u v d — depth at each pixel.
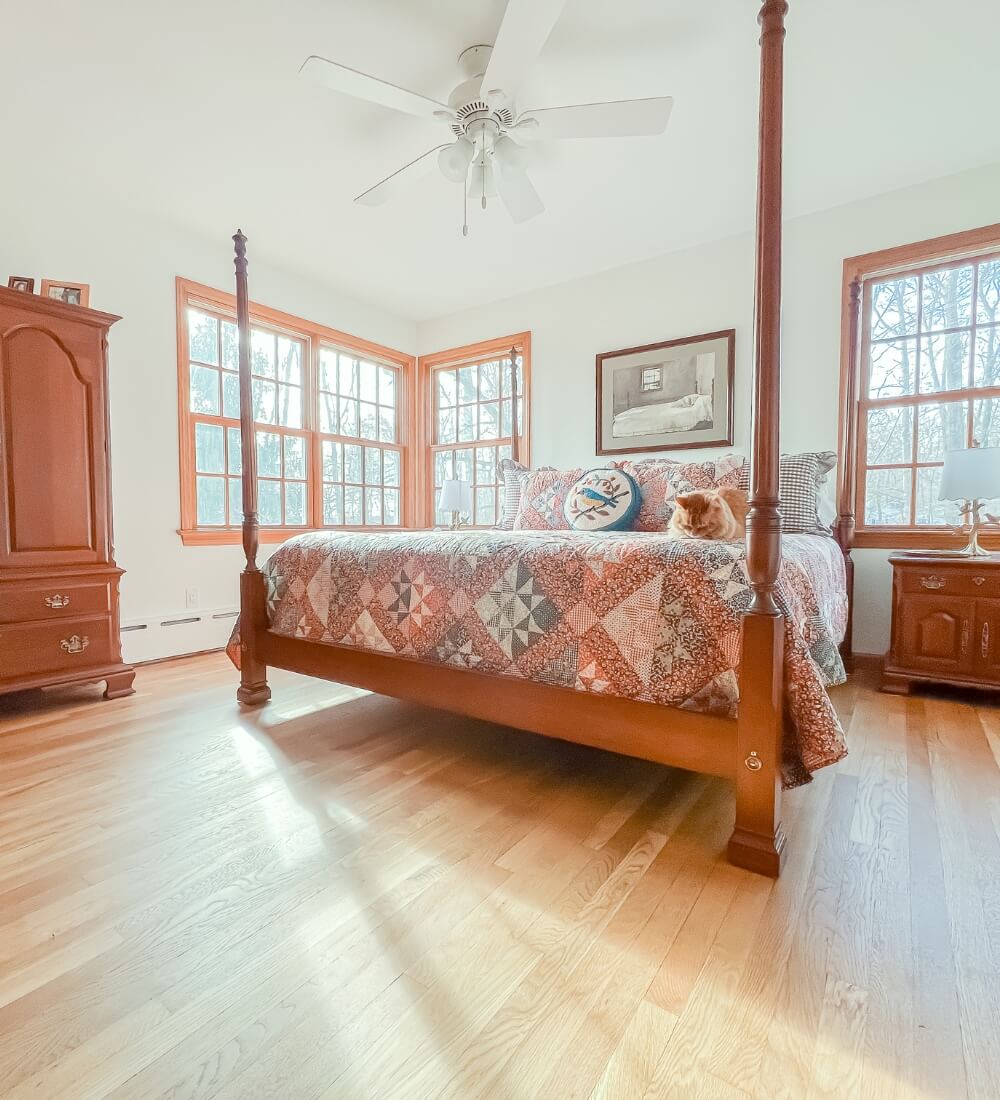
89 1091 0.74
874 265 2.93
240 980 0.93
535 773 1.75
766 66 1.20
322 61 1.70
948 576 2.37
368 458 4.52
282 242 3.38
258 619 2.34
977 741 1.95
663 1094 0.74
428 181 2.75
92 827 1.41
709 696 1.31
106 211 2.91
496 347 4.33
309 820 1.45
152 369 3.11
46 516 2.34
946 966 0.96
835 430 3.04
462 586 1.70
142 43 1.92
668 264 3.56
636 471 2.90
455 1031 0.84
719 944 1.01
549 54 1.99
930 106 2.26
